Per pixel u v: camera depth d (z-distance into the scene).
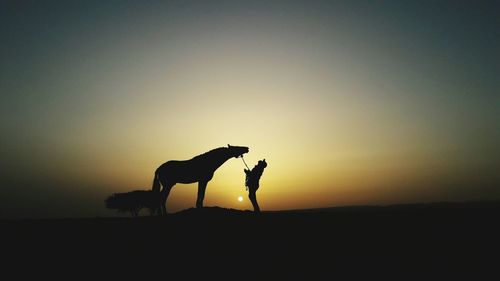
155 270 10.50
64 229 14.85
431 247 11.83
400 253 11.39
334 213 16.97
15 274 10.30
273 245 12.46
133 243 12.94
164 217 16.39
